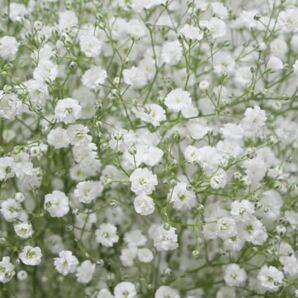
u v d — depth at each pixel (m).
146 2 0.26
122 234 0.26
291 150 0.27
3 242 0.24
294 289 0.25
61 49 0.26
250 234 0.24
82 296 0.26
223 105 0.26
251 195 0.24
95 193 0.24
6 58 0.26
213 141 0.26
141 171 0.23
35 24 0.26
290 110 0.27
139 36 0.26
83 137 0.23
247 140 0.26
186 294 0.26
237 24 0.28
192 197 0.24
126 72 0.25
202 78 0.28
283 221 0.25
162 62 0.26
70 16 0.27
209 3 0.27
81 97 0.25
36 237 0.25
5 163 0.23
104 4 0.28
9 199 0.24
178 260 0.27
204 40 0.27
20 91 0.23
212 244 0.26
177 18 0.29
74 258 0.24
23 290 0.26
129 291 0.24
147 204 0.23
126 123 0.26
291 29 0.27
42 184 0.25
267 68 0.26
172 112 0.27
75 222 0.25
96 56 0.26
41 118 0.25
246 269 0.26
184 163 0.24
